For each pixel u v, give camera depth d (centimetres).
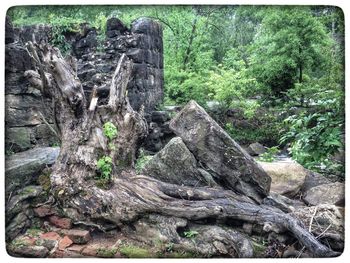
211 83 919
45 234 471
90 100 508
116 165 492
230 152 505
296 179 579
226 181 511
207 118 511
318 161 585
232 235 462
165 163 509
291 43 830
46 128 605
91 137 479
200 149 510
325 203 540
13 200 471
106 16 855
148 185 482
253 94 945
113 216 463
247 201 496
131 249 458
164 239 457
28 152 546
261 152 797
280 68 871
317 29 808
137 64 837
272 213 476
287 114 852
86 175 470
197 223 473
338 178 586
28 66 579
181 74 973
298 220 481
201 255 453
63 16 798
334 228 486
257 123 880
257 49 917
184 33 982
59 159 479
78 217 471
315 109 809
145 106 862
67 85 474
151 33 894
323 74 836
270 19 838
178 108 932
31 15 764
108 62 826
